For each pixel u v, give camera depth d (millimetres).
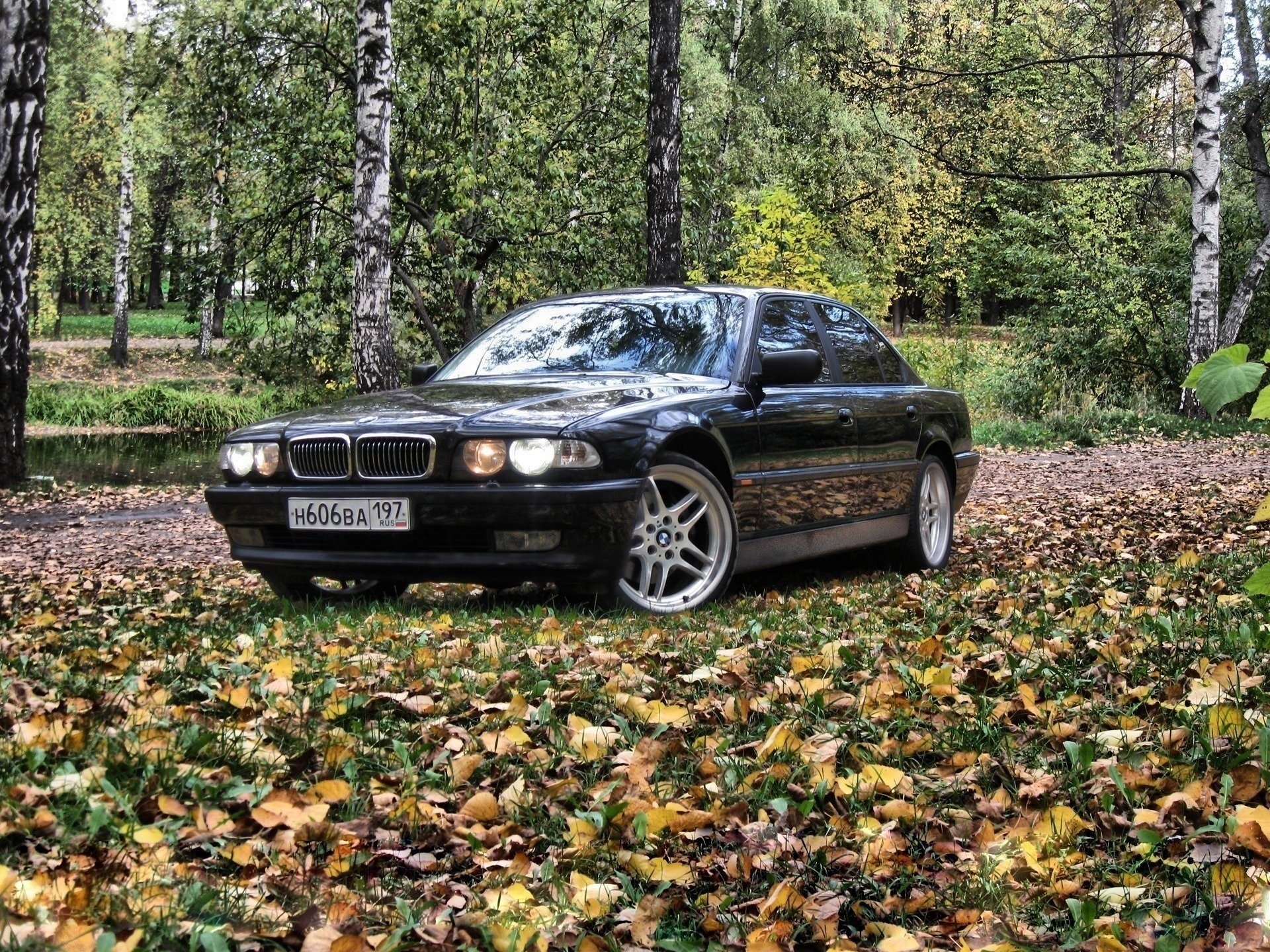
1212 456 17000
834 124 33188
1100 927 2113
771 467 6016
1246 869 2260
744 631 4781
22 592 7152
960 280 42688
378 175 15562
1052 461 17203
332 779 2764
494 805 2674
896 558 7406
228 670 3875
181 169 42938
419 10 19391
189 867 2246
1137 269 25297
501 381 5988
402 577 5305
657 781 2934
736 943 2107
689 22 31141
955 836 2600
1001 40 40188
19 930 1850
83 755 2787
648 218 15984
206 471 19516
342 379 21125
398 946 2002
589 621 4988
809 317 6941
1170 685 3629
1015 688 3826
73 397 32562
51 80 40938
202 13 21281
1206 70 21969
